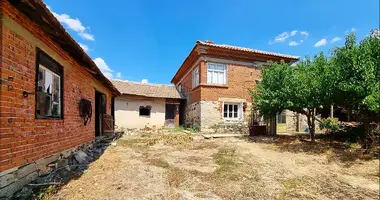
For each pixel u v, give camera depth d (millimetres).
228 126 13992
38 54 3904
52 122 4398
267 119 12188
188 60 16203
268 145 9453
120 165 5641
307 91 8281
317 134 12594
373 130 7922
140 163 5992
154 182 4391
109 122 10367
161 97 16922
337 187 4504
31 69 3656
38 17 3391
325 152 7668
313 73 8117
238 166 6051
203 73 13625
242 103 14391
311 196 4020
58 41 4461
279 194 4086
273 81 10523
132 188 3977
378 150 7199
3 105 2887
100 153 7227
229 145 9500
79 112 6176
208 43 13555
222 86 13953
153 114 16906
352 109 8188
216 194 3963
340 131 10461
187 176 4969
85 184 4031
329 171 5637
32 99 3660
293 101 9422
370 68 6289
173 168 5605
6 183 2918
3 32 2928
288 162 6566
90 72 7031
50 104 4473
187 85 17562
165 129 16250
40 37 3945
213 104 13773
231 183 4625
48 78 4496
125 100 16109
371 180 4945
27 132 3471
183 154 7613
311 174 5398
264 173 5441
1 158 2822
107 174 4762
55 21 3463
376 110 6262
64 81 5082
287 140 10531
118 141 10516
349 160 6520
